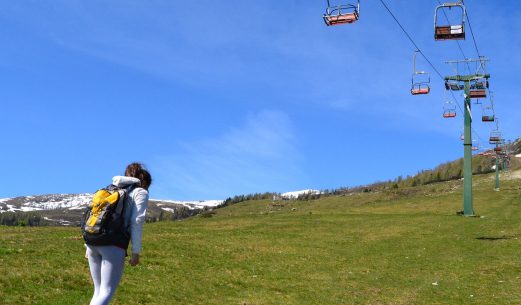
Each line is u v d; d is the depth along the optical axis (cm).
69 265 1608
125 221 762
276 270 1844
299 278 1705
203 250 2222
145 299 1265
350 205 12781
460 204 7200
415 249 2562
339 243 2772
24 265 1534
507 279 1708
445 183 13175
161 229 3275
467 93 4909
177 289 1422
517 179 12394
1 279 1303
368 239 2991
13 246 1920
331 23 1894
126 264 1716
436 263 2089
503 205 6731
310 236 3073
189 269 1752
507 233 3250
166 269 1711
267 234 3106
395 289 1546
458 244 2755
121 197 754
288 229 3488
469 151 4966
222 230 3319
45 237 2403
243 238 2827
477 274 1817
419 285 1614
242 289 1490
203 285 1507
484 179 13138
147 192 774
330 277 1741
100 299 727
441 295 1456
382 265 2038
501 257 2238
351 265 2027
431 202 7669
